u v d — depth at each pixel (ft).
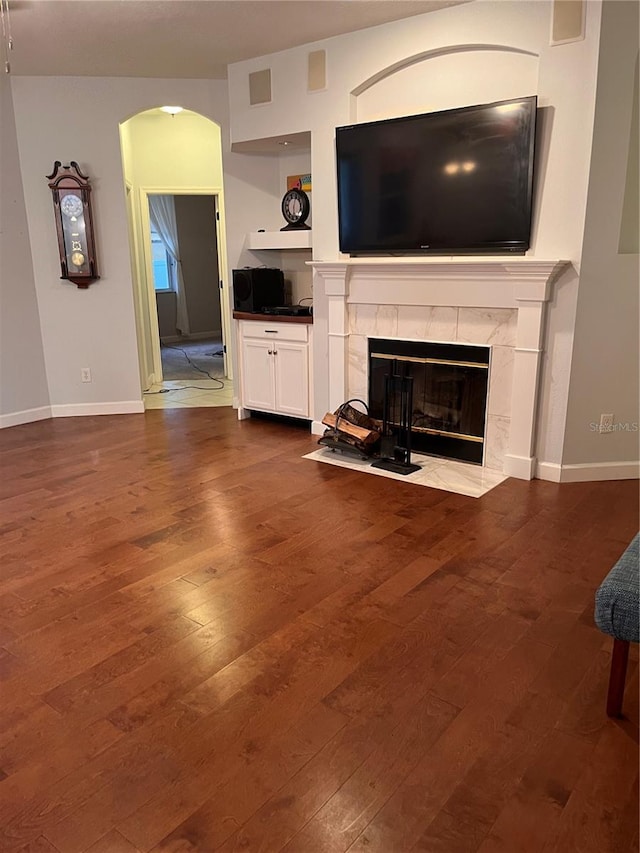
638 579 5.98
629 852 4.85
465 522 10.71
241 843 4.94
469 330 12.85
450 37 11.81
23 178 16.51
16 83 15.97
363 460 13.94
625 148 10.77
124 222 17.28
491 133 11.44
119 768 5.68
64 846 4.93
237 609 8.21
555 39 10.70
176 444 15.37
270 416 17.71
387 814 5.19
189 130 20.67
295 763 5.72
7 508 11.59
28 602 8.43
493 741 5.97
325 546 9.91
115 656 7.27
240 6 11.54
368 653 7.29
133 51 14.05
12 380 17.11
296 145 15.98
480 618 7.95
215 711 6.38
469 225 12.20
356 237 13.84
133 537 10.32
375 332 14.25
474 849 4.89
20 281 16.89
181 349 30.68
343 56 13.25
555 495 11.82
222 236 22.16
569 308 11.58
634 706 6.42
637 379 12.06
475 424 13.46
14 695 6.65
